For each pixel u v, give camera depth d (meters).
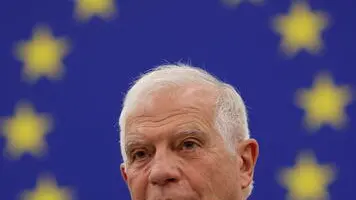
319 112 11.41
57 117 11.46
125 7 11.56
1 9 11.62
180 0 11.52
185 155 6.45
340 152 11.37
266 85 11.39
